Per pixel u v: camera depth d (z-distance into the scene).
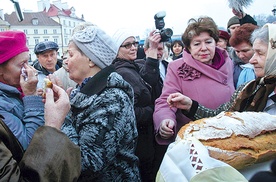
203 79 2.09
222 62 2.19
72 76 1.63
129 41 2.63
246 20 3.31
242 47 2.28
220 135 0.92
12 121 1.40
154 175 2.46
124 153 1.46
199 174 0.79
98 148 1.32
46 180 1.03
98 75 1.49
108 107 1.39
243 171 0.89
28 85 1.53
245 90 1.47
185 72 2.14
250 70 2.60
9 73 1.54
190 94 2.10
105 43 1.59
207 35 2.07
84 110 1.42
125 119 1.41
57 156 1.08
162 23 2.62
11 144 1.09
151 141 2.42
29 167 1.03
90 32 1.57
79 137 1.38
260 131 0.93
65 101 1.31
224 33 3.16
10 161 0.98
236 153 0.88
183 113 1.96
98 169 1.32
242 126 0.94
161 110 2.13
